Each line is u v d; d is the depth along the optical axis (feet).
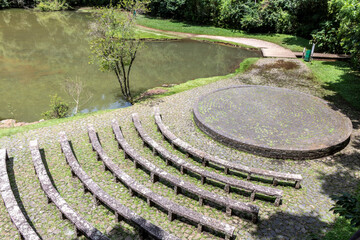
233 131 30.60
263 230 19.02
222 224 17.78
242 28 95.61
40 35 84.33
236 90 43.11
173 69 59.82
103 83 50.55
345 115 34.81
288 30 87.40
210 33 92.99
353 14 40.91
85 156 27.35
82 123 33.91
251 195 21.74
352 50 44.93
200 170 23.44
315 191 23.13
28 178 24.04
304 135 29.96
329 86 47.78
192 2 104.73
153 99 42.09
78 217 18.06
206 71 58.85
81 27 97.09
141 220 17.94
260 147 27.45
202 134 31.99
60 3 134.31
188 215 18.52
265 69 57.31
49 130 32.14
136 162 25.17
